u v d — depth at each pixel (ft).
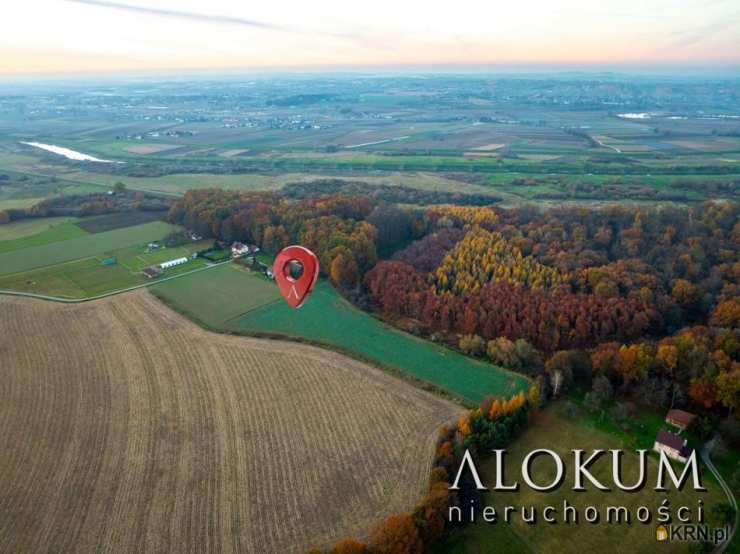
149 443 206.18
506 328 280.31
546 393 234.79
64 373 252.01
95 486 184.96
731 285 305.73
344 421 219.20
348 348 278.67
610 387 228.43
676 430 211.82
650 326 280.51
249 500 178.81
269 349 276.00
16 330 290.56
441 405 230.27
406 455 199.31
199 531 166.91
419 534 157.48
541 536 165.37
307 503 177.47
